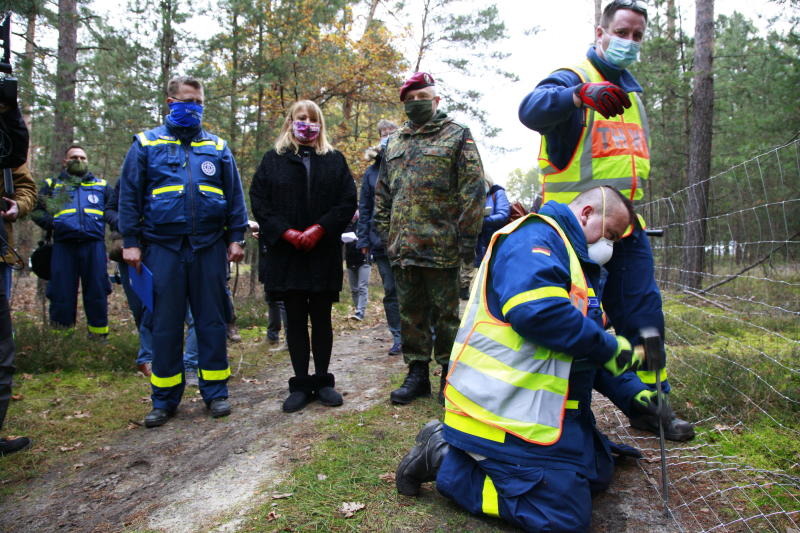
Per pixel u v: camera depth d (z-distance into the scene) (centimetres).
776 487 229
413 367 373
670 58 1423
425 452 227
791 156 774
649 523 212
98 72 938
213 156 371
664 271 581
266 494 246
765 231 513
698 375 351
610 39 250
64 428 344
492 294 220
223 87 1051
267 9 1038
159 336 355
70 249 565
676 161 1548
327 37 1259
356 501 233
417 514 221
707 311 564
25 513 243
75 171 570
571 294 209
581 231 221
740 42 1634
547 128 247
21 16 515
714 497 226
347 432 314
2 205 333
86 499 254
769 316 530
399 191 354
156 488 262
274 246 363
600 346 199
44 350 491
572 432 208
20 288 1266
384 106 1620
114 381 452
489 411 206
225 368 375
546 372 205
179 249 355
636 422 296
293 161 365
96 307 564
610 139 255
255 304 838
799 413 296
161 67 974
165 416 354
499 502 205
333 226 362
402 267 351
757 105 1301
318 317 380
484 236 692
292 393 374
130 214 354
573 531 192
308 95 1317
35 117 762
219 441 318
